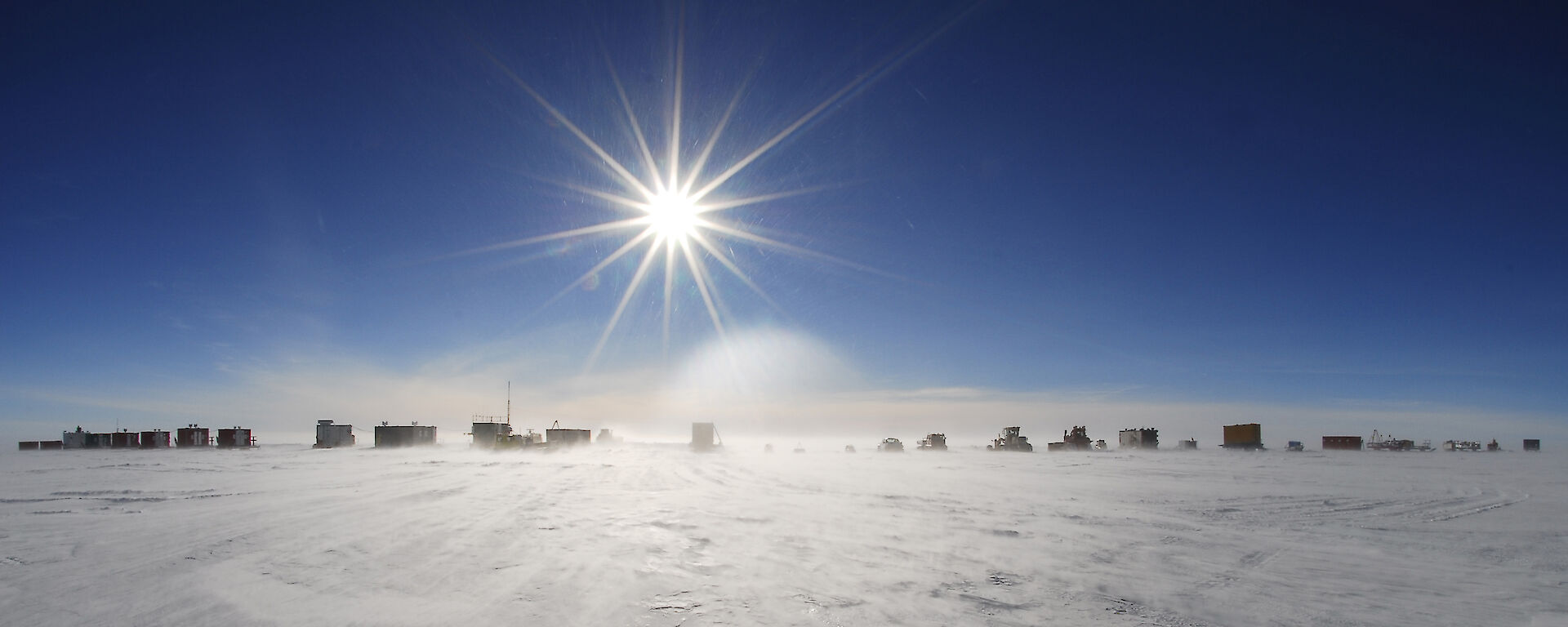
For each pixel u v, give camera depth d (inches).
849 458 1911.9
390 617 277.7
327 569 365.7
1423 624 305.3
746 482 997.8
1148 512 684.1
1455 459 1943.9
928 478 1115.9
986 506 722.2
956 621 295.4
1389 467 1505.9
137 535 469.4
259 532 485.1
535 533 496.7
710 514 623.5
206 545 434.0
